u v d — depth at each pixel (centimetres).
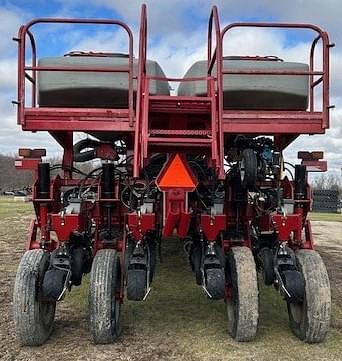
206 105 512
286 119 521
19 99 505
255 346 482
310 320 475
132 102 511
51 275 469
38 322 471
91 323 475
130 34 511
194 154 539
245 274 484
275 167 589
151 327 538
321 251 1124
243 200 587
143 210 504
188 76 609
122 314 584
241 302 478
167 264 869
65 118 513
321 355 461
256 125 520
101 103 561
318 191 2927
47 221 550
